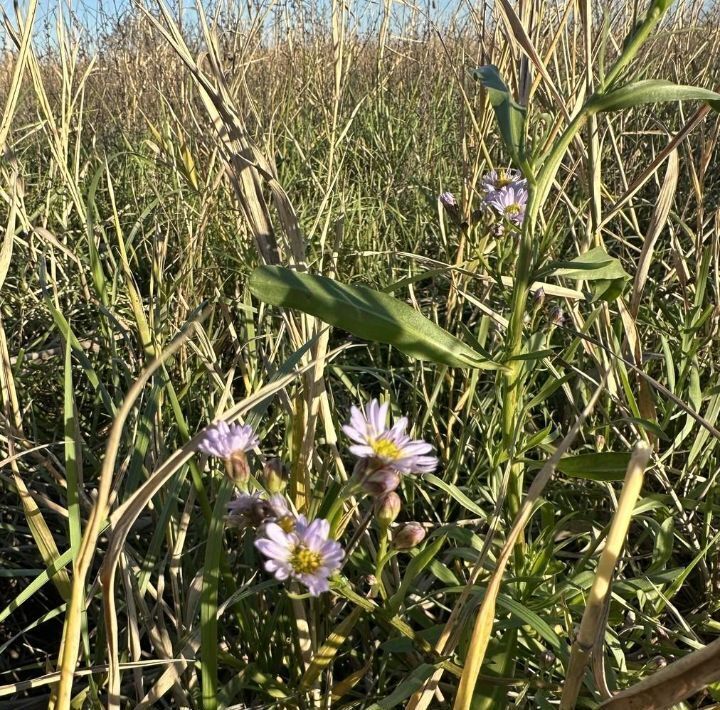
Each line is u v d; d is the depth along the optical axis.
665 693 0.16
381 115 0.79
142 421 0.27
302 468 0.25
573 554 0.30
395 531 0.22
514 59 0.35
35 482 0.35
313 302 0.23
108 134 0.76
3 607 0.32
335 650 0.22
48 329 0.46
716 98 0.22
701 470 0.36
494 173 0.35
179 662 0.23
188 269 0.40
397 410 0.37
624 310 0.32
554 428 0.40
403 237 0.56
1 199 0.51
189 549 0.29
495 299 0.46
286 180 0.60
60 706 0.17
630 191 0.32
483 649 0.17
